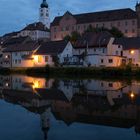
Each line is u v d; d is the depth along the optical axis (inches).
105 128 778.2
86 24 6309.1
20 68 4249.5
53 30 6702.8
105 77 2933.1
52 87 1923.0
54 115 951.6
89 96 1437.0
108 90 1701.5
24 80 2630.4
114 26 6038.4
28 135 711.7
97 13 6456.7
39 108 1088.2
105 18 6220.5
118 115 936.9
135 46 4028.1
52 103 1210.0
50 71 3661.4
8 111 1031.6
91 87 1900.8
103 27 5846.5
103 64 3836.1
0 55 5290.4
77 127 791.1
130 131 745.0
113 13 6254.9
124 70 3122.5
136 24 5861.2
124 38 4271.7
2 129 770.8
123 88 1809.8
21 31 7332.7
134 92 1582.2
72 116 929.5
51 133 730.8
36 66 4291.3
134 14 5979.3
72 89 1776.6
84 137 695.1
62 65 4035.4
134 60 3986.2
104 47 4153.5
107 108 1070.4
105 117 908.6
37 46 4643.2
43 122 852.0
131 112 986.1
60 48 4274.1
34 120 877.8
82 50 4370.1
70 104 1178.6
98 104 1170.6
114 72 3139.8
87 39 4461.1
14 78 2938.0
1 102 1254.3
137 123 827.4
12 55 4901.6
